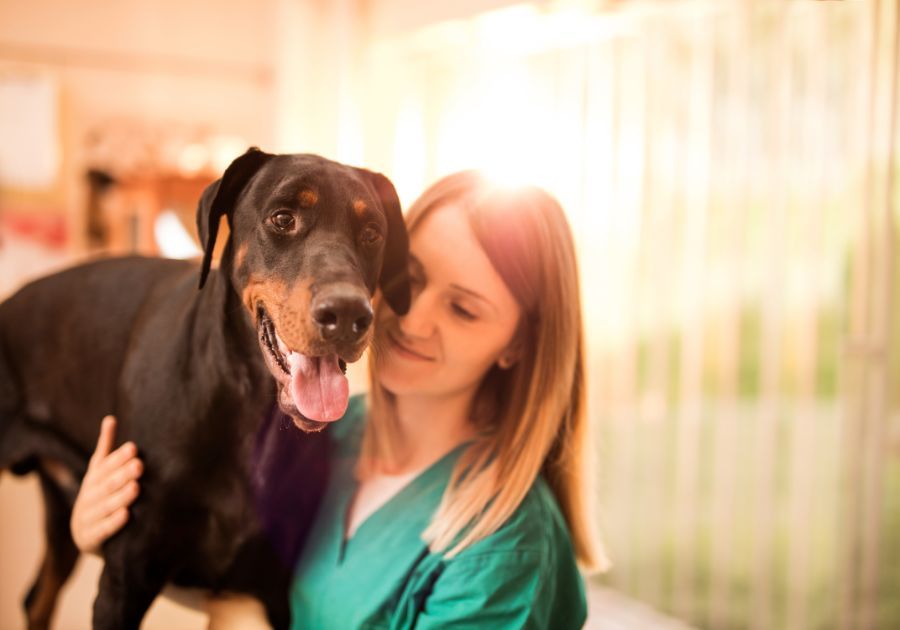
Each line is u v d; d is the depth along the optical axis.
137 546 1.19
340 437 1.45
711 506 3.06
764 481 2.73
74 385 1.45
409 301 1.27
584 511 1.41
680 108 2.90
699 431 3.00
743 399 3.11
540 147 2.93
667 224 2.96
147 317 1.33
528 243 1.26
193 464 1.19
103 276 1.50
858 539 2.29
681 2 2.81
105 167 3.45
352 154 3.28
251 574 1.29
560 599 1.29
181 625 2.04
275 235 1.11
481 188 1.31
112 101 3.55
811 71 2.53
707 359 3.09
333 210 1.12
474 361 1.28
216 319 1.19
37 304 1.54
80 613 2.26
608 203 2.94
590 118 2.91
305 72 3.36
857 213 2.26
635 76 2.88
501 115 2.99
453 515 1.23
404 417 1.36
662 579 2.83
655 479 3.09
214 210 1.17
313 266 1.05
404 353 1.30
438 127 3.17
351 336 1.01
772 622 2.57
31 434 1.53
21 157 3.37
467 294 1.25
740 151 2.81
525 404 1.28
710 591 2.76
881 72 2.17
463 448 1.35
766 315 2.75
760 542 2.68
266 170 1.17
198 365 1.20
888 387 2.24
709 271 2.96
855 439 2.28
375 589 1.22
